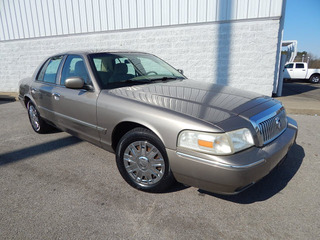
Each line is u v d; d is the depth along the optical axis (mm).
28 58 10188
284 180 2844
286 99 8133
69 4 8641
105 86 2961
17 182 2896
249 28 6758
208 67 7426
